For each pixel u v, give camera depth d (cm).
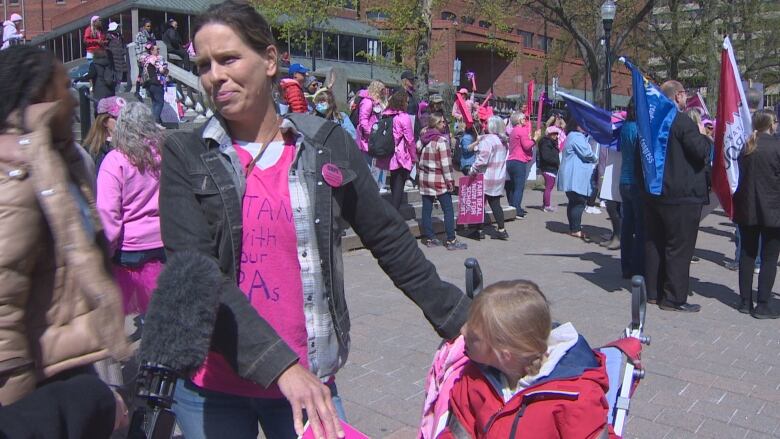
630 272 812
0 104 179
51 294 185
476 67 5631
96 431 175
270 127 229
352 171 234
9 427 157
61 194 177
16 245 172
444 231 1099
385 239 242
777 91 3956
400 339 582
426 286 245
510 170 1267
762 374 524
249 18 217
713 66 3097
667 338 604
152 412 177
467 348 247
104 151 527
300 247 222
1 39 1606
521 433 232
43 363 184
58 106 184
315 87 1223
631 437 421
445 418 260
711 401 473
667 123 648
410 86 1327
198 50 218
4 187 171
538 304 237
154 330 177
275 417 232
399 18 2197
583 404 230
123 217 454
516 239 1078
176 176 215
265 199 219
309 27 2441
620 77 5978
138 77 1683
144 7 3841
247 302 199
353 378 501
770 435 426
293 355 195
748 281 682
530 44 5597
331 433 187
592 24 2653
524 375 245
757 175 643
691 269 892
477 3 2605
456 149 1888
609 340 591
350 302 694
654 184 655
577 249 1005
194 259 183
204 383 224
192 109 1519
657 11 3164
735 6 3002
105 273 185
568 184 1089
